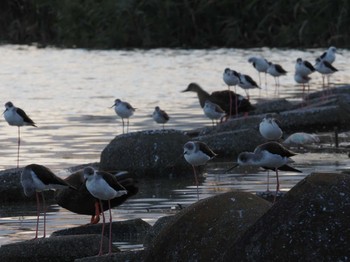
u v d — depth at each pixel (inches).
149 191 766.5
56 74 1758.1
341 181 462.6
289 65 1792.6
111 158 843.4
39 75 1747.0
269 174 812.6
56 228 649.0
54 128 1096.8
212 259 482.9
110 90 1491.1
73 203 661.9
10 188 743.7
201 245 488.7
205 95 1153.4
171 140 844.6
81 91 1485.0
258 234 462.0
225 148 904.9
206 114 1013.8
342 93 1244.5
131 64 1908.2
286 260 452.4
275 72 1366.9
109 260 524.1
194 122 1122.0
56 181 605.6
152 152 838.5
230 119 1069.1
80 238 565.0
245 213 494.0
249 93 1422.2
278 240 456.4
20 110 902.4
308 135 964.0
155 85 1551.4
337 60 1879.9
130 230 623.2
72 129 1088.2
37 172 601.9
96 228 623.2
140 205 709.3
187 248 490.9
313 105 1115.3
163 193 755.4
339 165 834.2
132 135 849.5
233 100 1128.2
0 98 1402.6
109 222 625.3
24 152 936.3
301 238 453.1
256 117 1016.9
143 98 1380.4
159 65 1873.8
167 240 498.3
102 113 1221.7
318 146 943.0
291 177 792.3
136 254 521.3
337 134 941.8
